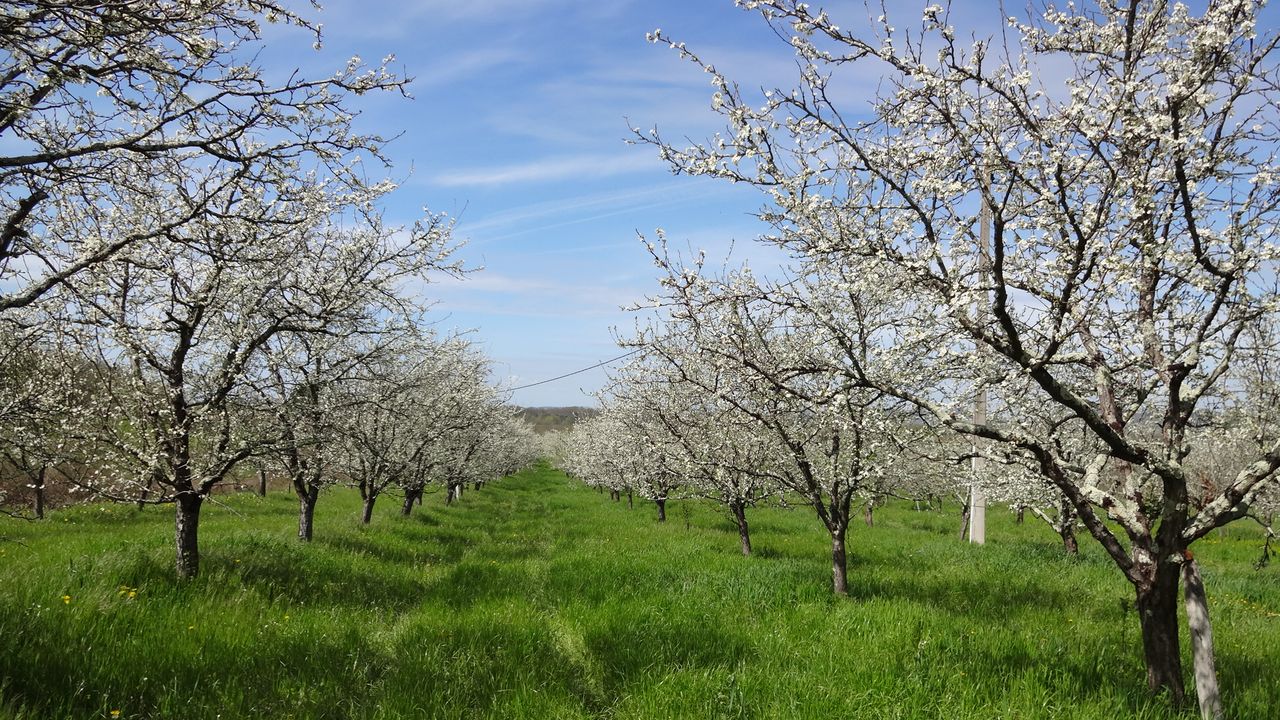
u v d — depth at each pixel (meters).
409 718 5.16
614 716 5.59
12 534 13.77
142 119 6.16
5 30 3.82
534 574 11.66
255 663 6.02
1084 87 4.55
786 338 8.67
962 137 4.75
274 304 8.97
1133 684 5.71
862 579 10.70
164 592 7.70
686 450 13.74
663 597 9.13
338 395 10.77
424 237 9.82
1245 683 6.07
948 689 5.62
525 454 54.69
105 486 9.07
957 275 5.08
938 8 4.34
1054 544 16.81
